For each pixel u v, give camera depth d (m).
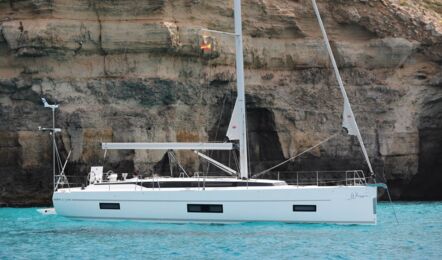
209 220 78.31
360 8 131.12
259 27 125.19
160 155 113.25
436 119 129.38
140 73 113.81
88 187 83.44
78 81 113.12
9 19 114.81
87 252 63.78
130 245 66.94
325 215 76.50
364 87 127.56
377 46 128.50
